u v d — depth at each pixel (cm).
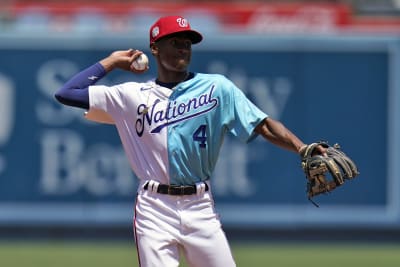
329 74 4334
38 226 4359
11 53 4300
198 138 1948
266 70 4338
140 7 5159
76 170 4328
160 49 1964
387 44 4322
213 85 1956
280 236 4384
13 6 5234
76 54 4294
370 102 4334
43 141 4319
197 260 1959
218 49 4322
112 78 4238
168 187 1950
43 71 4303
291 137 1892
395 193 4334
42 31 4306
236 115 1950
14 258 3903
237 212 4338
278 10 5184
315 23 5188
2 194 4319
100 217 4328
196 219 1948
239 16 5172
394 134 4325
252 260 3906
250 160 4331
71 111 4319
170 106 1952
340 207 4344
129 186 4331
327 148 1853
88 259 3884
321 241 4391
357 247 4362
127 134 1992
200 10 5172
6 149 4312
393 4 5388
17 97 4306
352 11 5225
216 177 4328
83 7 5172
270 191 4338
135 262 3806
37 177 4325
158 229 1941
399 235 4391
